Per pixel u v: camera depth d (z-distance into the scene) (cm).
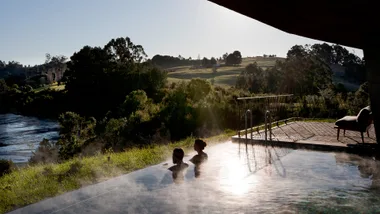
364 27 487
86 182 527
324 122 1244
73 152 1695
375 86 664
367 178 485
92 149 1670
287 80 3559
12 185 564
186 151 741
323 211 355
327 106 1658
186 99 2327
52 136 3084
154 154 757
